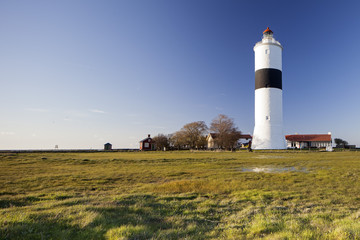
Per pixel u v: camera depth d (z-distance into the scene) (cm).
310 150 5628
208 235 515
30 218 561
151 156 3891
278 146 5659
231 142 6400
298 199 962
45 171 1886
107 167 2220
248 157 3522
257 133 5834
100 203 810
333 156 3691
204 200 931
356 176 1559
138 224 571
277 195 1020
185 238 486
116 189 1197
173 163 2588
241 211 760
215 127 6625
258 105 5859
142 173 1784
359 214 687
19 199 930
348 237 452
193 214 723
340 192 1098
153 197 975
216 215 717
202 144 7581
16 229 475
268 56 5759
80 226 523
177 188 1193
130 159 3042
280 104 5841
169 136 8162
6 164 2386
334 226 548
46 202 884
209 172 1836
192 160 2938
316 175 1620
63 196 995
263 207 814
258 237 490
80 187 1247
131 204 816
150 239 469
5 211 673
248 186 1245
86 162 2639
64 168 2119
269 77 5738
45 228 505
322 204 877
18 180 1427
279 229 538
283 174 1667
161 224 598
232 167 2209
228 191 1135
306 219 644
